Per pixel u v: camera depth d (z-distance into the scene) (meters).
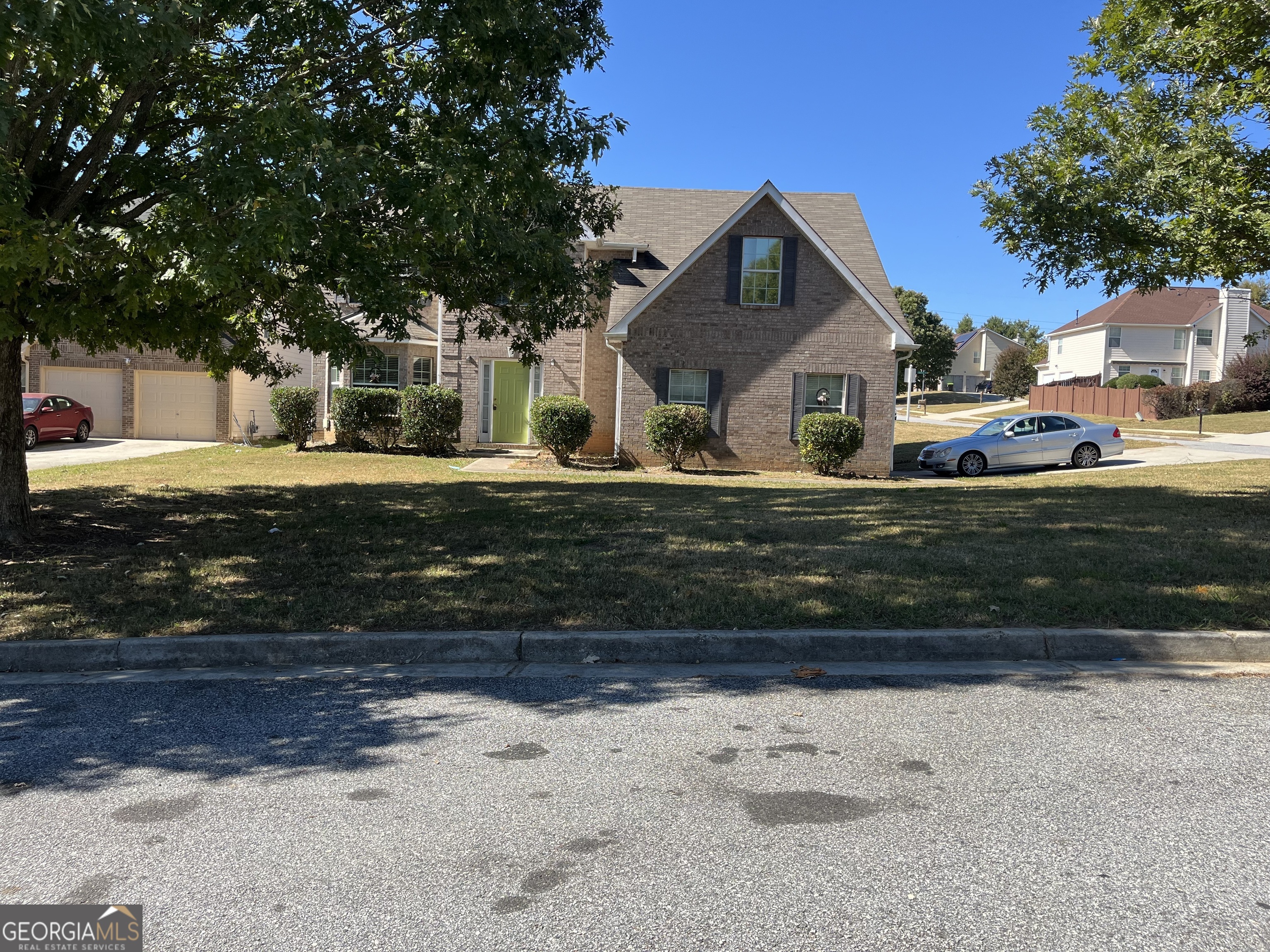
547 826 3.61
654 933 2.86
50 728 4.78
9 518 8.88
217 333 8.06
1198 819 3.66
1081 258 9.64
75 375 25.05
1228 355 47.34
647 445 19.05
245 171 6.46
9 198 5.94
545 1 8.25
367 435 20.69
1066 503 12.38
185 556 8.41
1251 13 8.55
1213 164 9.04
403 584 7.33
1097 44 10.29
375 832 3.57
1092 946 2.78
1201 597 6.72
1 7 5.39
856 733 4.63
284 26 7.54
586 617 6.39
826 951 2.76
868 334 19.16
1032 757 4.31
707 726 4.74
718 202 23.44
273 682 5.56
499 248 8.82
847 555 8.39
